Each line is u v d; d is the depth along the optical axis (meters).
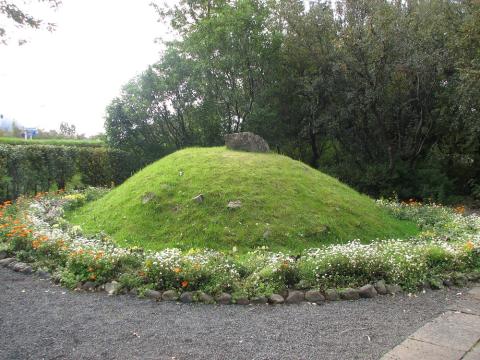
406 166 17.17
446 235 8.76
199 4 23.61
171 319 4.68
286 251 7.30
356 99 16.81
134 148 17.53
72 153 14.92
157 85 17.28
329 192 9.53
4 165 12.27
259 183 9.02
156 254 6.08
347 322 4.68
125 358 3.77
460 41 14.79
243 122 18.25
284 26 18.88
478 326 4.62
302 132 18.61
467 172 18.06
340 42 16.36
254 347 4.04
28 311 4.82
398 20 15.89
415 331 4.46
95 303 5.12
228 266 5.82
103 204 9.99
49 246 6.64
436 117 17.09
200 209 8.20
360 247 6.60
